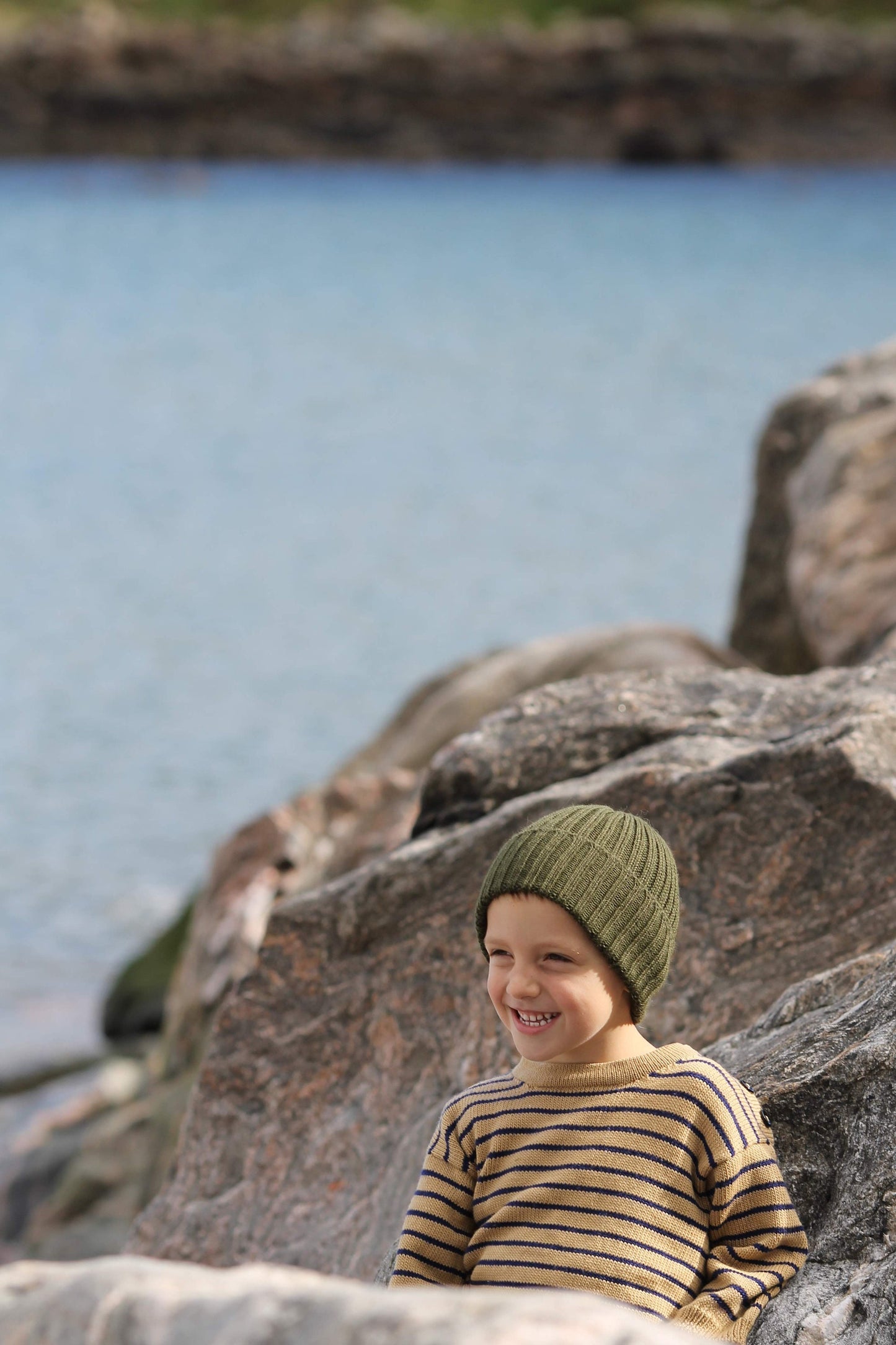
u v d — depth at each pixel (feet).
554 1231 8.38
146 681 69.36
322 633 75.82
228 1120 15.12
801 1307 9.09
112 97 258.37
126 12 276.82
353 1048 14.89
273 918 15.38
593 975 8.43
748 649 36.14
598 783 14.53
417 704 31.58
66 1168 31.32
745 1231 8.34
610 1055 8.73
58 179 250.16
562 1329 4.57
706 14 264.31
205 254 197.77
